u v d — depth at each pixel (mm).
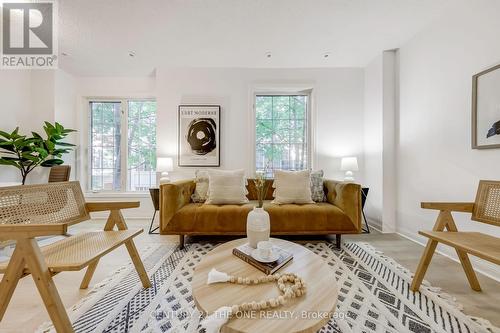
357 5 1988
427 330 1140
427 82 2301
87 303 1353
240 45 2662
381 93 2830
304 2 1945
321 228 2184
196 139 3262
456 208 1535
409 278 1648
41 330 1141
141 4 1958
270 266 1057
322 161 3307
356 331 1134
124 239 1374
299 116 3484
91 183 3623
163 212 2172
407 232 2582
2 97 2881
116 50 2762
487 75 1715
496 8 1668
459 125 1956
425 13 2098
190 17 2143
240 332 697
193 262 1928
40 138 2781
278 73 3314
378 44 2648
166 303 1356
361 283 1582
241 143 3320
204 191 2631
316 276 1016
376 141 2951
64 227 954
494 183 1482
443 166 2115
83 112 3584
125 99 3621
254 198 2857
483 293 1446
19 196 1262
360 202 2201
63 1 1909
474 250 1156
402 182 2672
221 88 3299
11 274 963
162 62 3107
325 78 3305
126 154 3619
